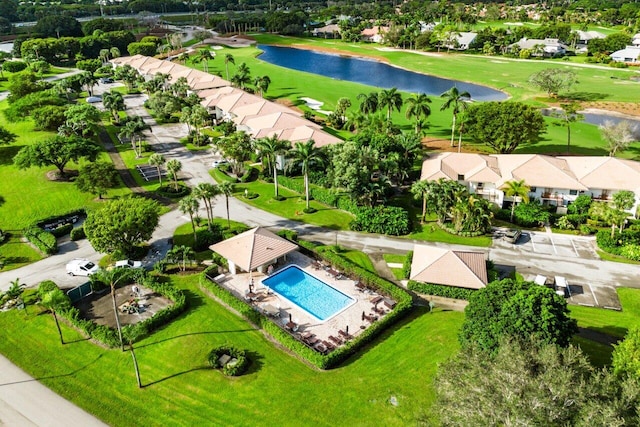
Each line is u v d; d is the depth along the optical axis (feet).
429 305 190.90
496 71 655.35
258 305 192.75
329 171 274.57
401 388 150.51
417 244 228.22
